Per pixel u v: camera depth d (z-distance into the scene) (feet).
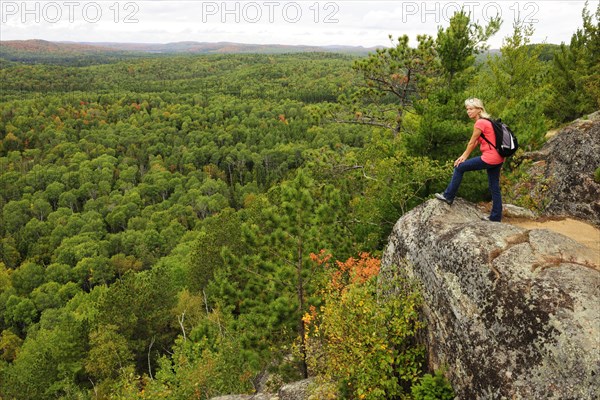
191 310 116.67
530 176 35.22
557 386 15.28
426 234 23.68
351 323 22.95
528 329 16.79
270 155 464.24
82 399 87.71
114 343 94.94
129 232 295.07
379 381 21.65
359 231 48.75
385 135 71.67
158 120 597.11
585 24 90.68
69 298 226.17
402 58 56.54
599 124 29.32
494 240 20.33
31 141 529.45
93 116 606.96
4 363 152.97
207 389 54.54
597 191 26.27
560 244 19.49
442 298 21.16
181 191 382.83
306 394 28.48
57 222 333.01
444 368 20.65
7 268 286.25
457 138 39.75
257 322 38.73
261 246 38.14
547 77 90.58
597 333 15.15
